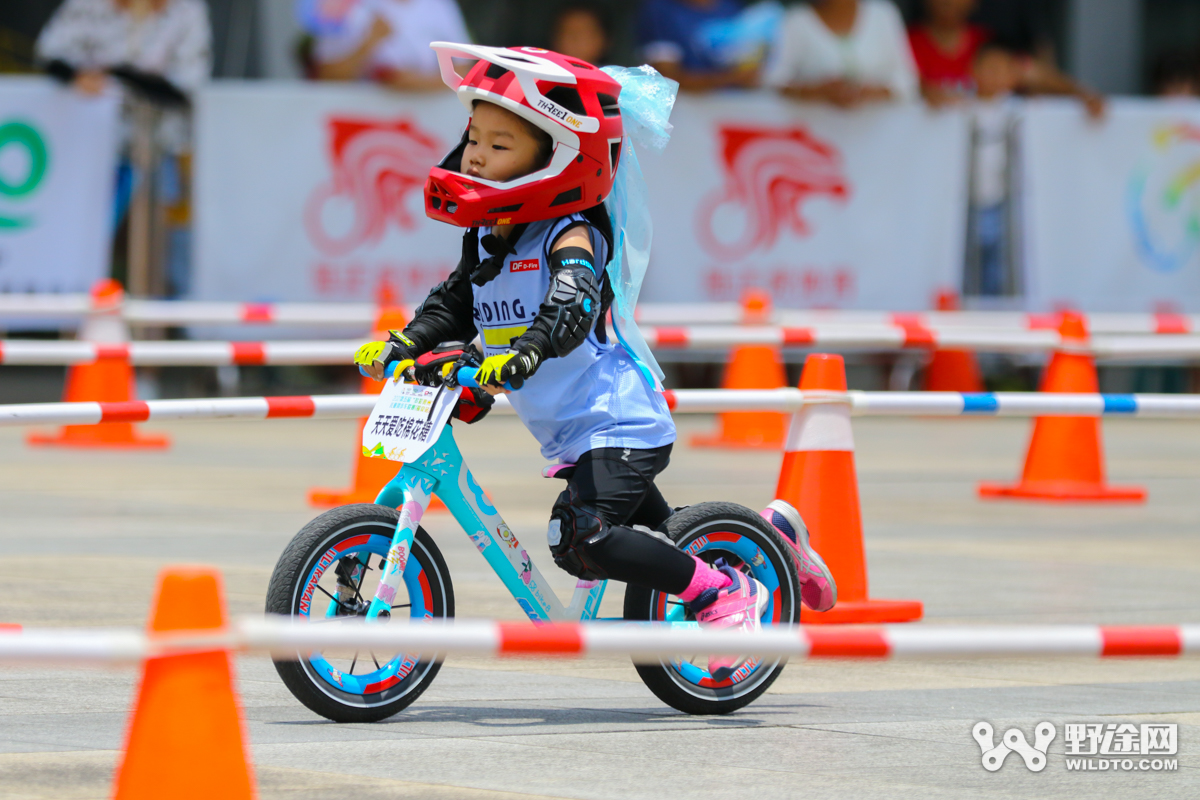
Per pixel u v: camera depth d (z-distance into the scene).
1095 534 27.23
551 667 17.44
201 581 9.50
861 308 47.03
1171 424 52.12
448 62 14.38
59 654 8.53
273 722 14.46
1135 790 12.80
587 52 44.53
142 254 43.84
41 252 42.97
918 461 38.91
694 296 46.09
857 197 46.84
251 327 44.69
